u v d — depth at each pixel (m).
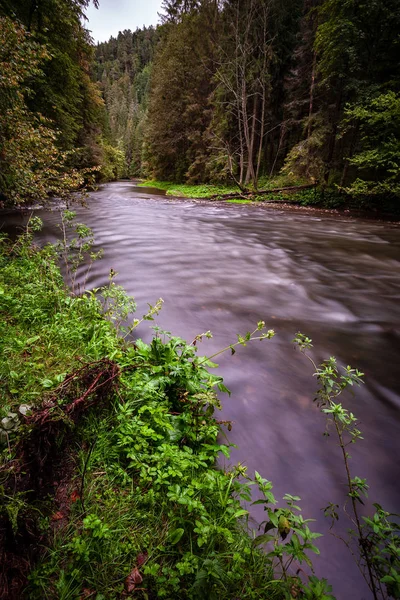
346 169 18.30
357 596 1.59
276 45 24.56
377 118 14.22
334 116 18.92
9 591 1.23
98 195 24.31
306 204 19.75
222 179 28.25
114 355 2.68
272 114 27.47
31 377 2.39
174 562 1.49
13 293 3.95
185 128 33.44
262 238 10.85
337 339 4.27
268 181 25.59
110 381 2.22
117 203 19.42
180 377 2.44
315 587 1.32
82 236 4.85
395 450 2.51
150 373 2.65
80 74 23.30
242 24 24.69
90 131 31.06
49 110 17.53
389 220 14.98
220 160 26.50
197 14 30.72
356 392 3.18
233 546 1.60
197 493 1.79
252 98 26.78
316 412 2.86
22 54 6.24
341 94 18.34
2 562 1.23
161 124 34.53
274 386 3.21
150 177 45.69
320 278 6.83
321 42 17.14
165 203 20.34
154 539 1.56
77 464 1.83
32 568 1.33
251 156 24.62
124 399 2.37
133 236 10.36
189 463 1.89
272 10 23.78
